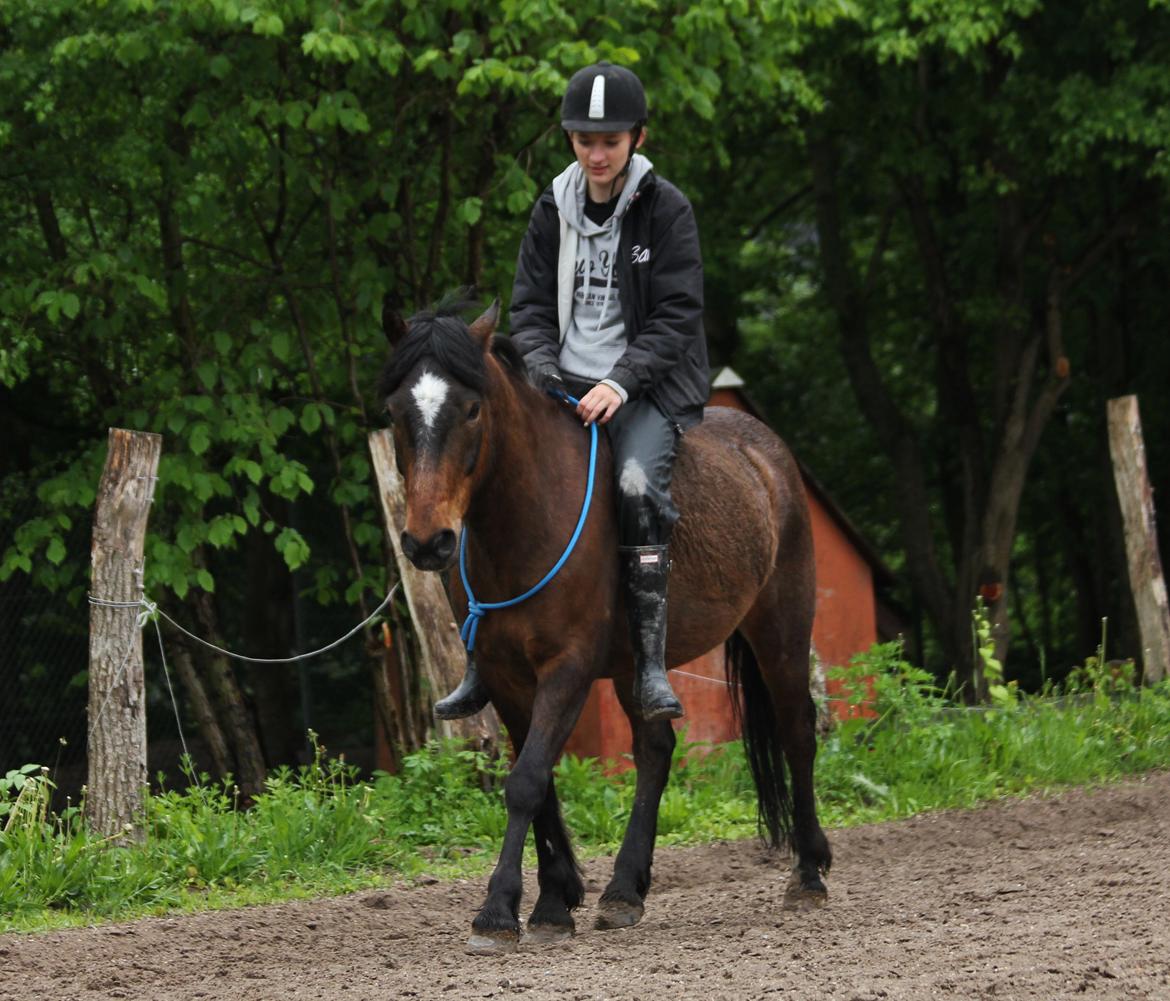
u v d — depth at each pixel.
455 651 12.27
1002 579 25.38
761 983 5.70
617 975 6.07
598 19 14.93
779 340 33.66
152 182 15.67
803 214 30.34
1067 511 31.14
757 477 8.10
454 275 16.84
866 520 33.72
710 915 8.00
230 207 16.22
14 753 16.39
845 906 8.01
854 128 24.73
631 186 7.21
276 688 21.67
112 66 14.95
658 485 7.00
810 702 8.45
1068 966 5.62
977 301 25.08
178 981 6.86
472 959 6.62
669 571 7.25
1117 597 29.47
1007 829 10.91
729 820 11.64
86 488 14.94
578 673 6.75
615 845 10.91
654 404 7.20
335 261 15.38
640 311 7.31
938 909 7.48
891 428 27.11
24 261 15.70
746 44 17.05
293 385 16.95
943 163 24.34
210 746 16.81
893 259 31.09
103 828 10.01
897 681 13.43
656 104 15.54
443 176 15.35
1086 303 28.59
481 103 15.35
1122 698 14.06
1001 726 13.14
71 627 16.61
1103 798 11.79
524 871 9.80
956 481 31.16
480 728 12.02
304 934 7.96
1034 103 22.56
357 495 15.41
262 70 14.55
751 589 7.78
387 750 17.89
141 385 15.84
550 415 6.93
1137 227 25.69
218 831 10.02
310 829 10.30
